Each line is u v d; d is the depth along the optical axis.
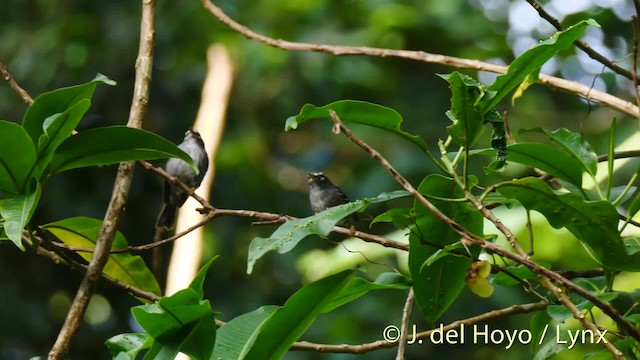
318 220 4.70
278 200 17.78
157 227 10.20
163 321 4.45
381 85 17.19
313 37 17.30
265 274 17.20
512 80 4.92
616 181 11.36
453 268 5.40
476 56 17.73
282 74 17.47
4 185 5.11
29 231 5.50
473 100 4.94
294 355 14.62
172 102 18.09
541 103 17.19
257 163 17.61
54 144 5.03
